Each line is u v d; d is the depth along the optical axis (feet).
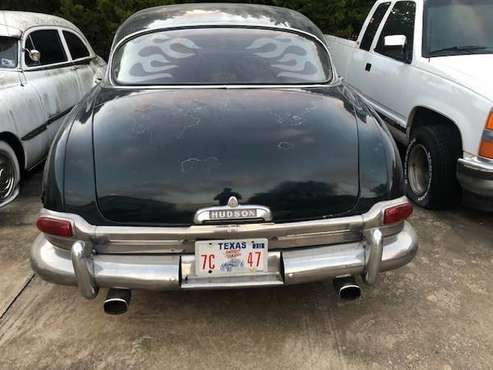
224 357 9.02
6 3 28.99
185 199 8.19
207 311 10.24
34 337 9.54
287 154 8.59
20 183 16.31
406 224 9.71
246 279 8.50
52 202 8.42
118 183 8.28
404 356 9.04
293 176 8.43
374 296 10.75
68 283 8.63
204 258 8.29
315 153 8.69
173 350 9.20
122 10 27.84
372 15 19.92
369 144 9.00
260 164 8.43
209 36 11.68
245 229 8.18
